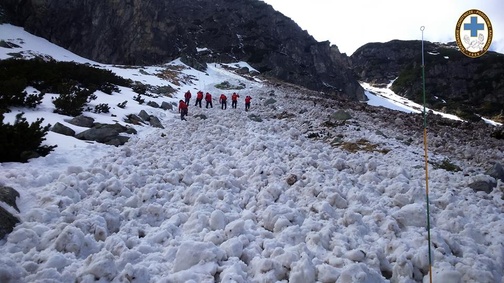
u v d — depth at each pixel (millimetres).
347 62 90938
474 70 91875
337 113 18547
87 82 21406
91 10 46531
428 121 22594
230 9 85438
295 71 72250
